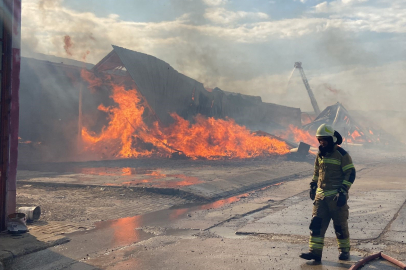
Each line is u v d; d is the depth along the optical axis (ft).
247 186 46.73
